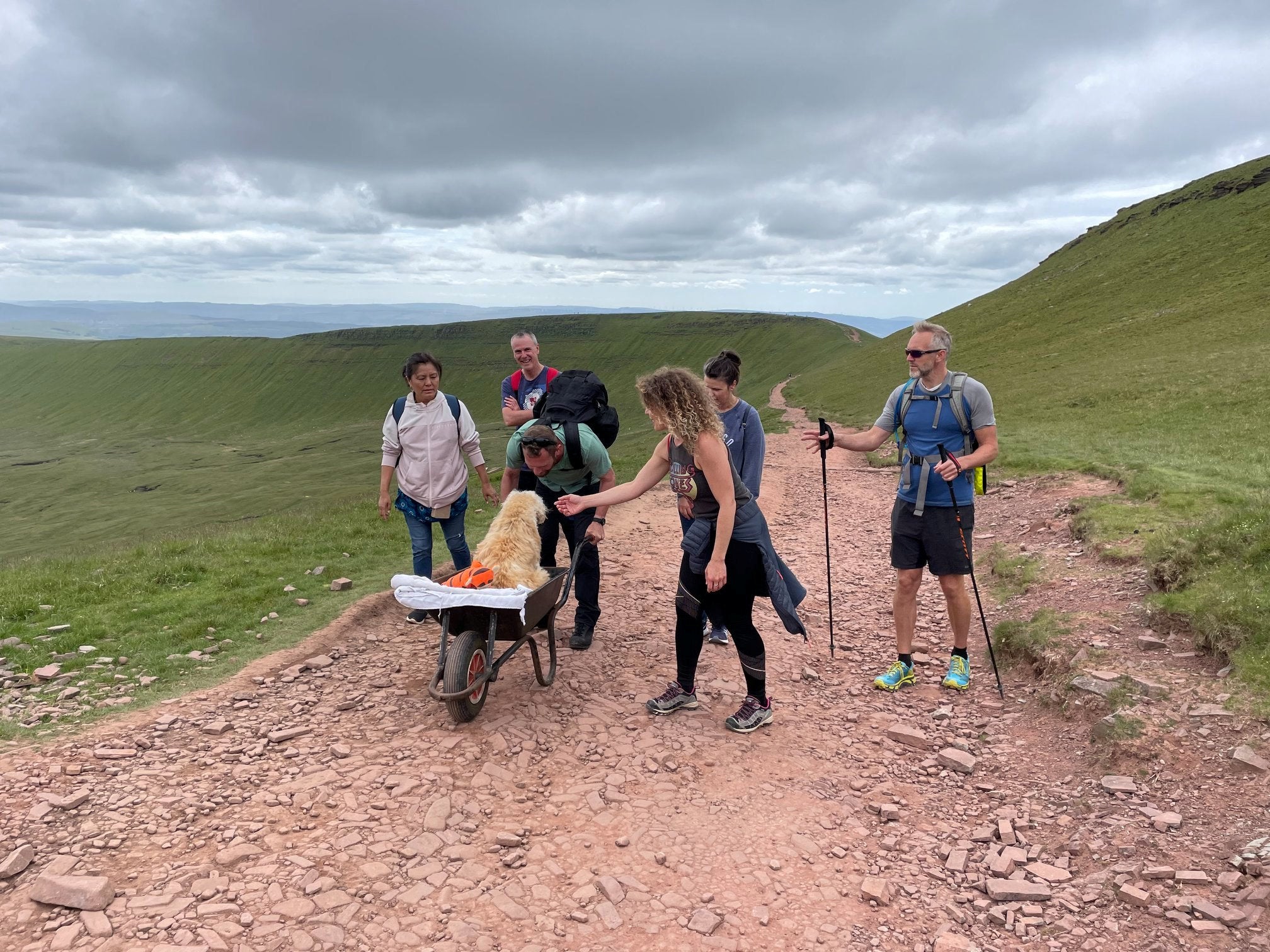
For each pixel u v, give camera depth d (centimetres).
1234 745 402
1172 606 545
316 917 308
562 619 698
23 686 541
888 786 434
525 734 471
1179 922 303
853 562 915
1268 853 326
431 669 579
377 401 17838
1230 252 5266
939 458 530
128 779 409
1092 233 8556
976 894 338
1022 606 663
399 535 1086
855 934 312
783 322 18262
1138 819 372
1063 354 4200
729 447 570
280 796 395
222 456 12769
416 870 341
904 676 566
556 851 360
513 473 613
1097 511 835
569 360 18900
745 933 310
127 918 302
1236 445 1345
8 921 301
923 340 523
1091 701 472
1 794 388
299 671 571
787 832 382
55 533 7012
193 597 761
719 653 621
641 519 1138
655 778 427
